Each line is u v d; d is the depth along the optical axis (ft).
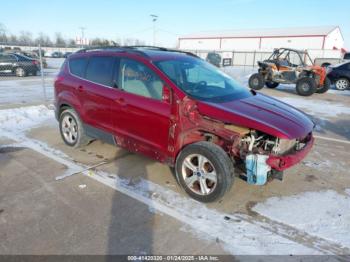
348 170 14.73
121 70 13.48
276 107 12.30
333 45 175.32
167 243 9.05
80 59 15.90
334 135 21.30
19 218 10.11
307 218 10.44
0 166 14.20
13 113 24.04
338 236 9.49
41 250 8.64
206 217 10.39
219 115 10.71
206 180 11.08
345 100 37.63
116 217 10.30
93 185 12.53
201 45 196.85
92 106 14.65
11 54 59.82
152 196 11.73
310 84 39.78
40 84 47.01
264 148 10.69
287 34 170.09
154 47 16.38
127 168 14.25
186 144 11.53
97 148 16.85
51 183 12.62
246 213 10.69
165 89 11.54
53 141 18.01
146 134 12.44
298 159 10.84
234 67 101.09
